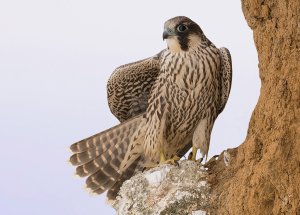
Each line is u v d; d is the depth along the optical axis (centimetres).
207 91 1503
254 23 1110
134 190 1291
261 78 1118
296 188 988
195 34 1497
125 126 1561
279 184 1009
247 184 1091
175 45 1494
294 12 1008
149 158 1574
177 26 1490
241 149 1195
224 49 1521
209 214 1207
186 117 1522
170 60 1505
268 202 1048
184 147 1617
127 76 1619
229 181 1211
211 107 1522
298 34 1006
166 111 1523
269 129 1063
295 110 1003
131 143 1569
